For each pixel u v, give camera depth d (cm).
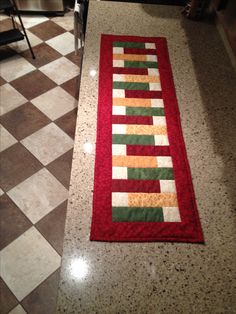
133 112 173
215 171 152
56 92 273
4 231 190
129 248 122
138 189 140
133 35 229
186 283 116
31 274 175
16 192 208
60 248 186
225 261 123
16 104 260
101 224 127
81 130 161
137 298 110
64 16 354
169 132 166
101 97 179
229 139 167
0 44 280
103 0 260
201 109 181
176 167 150
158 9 257
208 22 249
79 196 136
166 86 192
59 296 108
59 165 224
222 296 114
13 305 164
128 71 199
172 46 224
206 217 135
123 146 156
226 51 224
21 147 232
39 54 306
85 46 214
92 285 112
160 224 130
